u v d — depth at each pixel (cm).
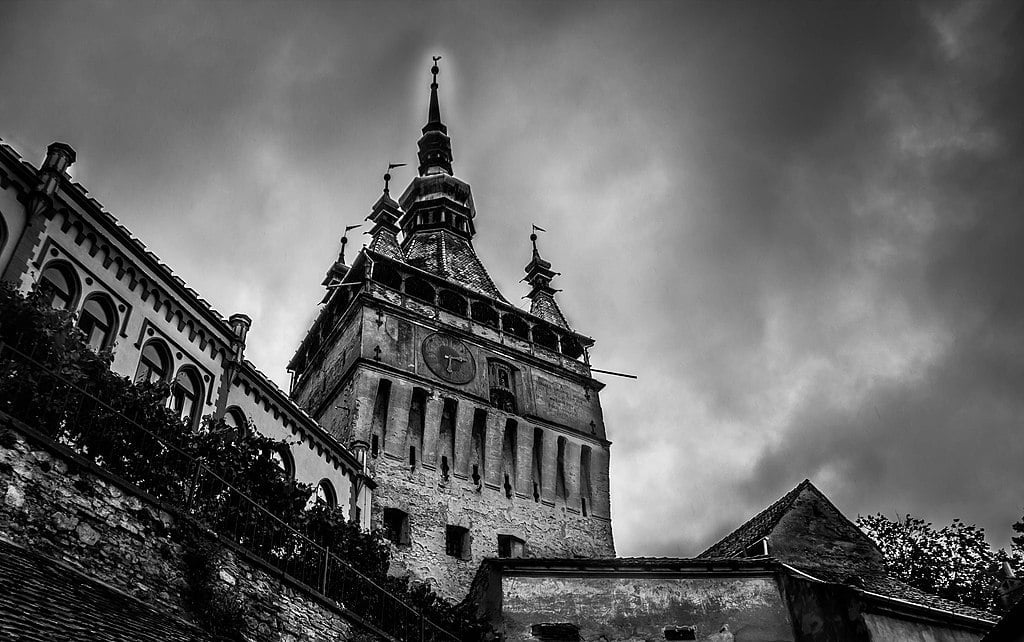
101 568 1389
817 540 3189
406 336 4400
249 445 2086
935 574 4412
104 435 1560
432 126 7400
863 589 2945
